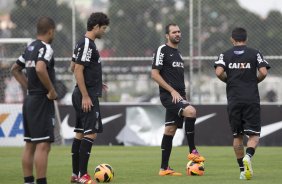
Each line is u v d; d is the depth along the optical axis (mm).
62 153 45969
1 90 56688
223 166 36531
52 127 25625
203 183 28609
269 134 51344
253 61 30250
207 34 63469
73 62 29594
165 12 66625
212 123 51844
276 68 60812
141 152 46531
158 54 31844
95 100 28922
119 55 66500
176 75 32094
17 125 53281
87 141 28719
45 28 25703
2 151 48219
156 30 65188
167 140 32188
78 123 29750
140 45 65625
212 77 65375
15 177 32125
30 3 61969
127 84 75875
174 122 31953
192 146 32188
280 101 60656
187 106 31203
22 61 26188
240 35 30438
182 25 65312
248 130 30078
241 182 28859
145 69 69750
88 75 28891
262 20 63156
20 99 56531
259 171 33781
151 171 34156
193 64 53469
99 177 29406
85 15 69188
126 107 53219
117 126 53125
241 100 30000
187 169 32094
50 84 25016
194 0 64562
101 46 67438
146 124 52906
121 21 66438
